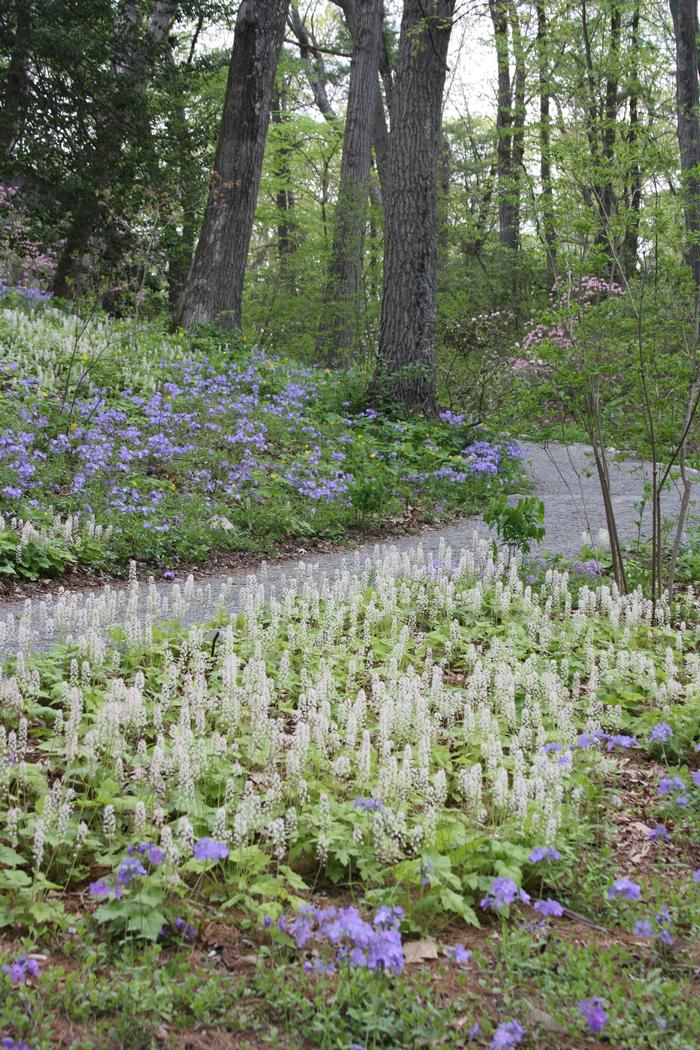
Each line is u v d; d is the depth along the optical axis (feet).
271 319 101.55
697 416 29.63
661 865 14.17
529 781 14.02
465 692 20.18
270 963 10.84
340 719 17.53
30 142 75.00
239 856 12.26
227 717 16.55
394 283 59.41
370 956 9.94
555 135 31.35
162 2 89.04
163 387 51.03
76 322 59.93
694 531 37.27
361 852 13.05
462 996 10.52
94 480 36.91
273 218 115.24
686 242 29.25
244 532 36.73
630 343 28.60
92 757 14.15
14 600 27.40
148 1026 9.43
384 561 29.27
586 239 29.96
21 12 73.87
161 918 11.10
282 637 23.73
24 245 79.05
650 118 31.04
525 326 70.33
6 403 41.27
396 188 59.16
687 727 18.99
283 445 48.32
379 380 58.80
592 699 19.19
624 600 26.76
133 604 21.90
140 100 79.20
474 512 46.47
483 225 93.20
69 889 12.30
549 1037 9.89
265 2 70.59
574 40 30.73
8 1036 9.04
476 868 12.94
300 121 116.67
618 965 11.40
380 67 115.44
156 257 75.00
